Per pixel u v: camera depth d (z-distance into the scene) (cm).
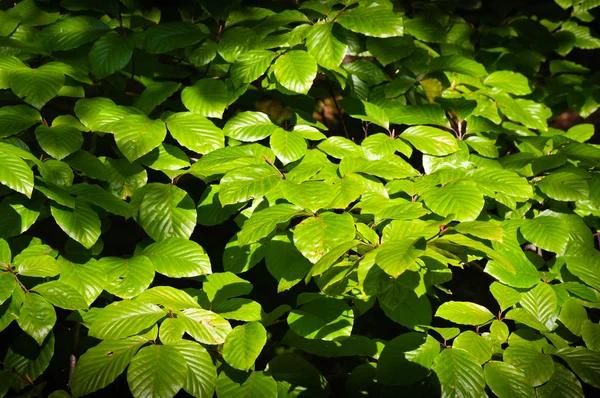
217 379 147
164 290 148
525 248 182
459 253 144
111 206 150
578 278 161
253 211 157
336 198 148
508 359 149
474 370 147
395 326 178
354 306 157
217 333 144
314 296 154
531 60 198
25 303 142
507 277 153
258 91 178
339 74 165
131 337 144
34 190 151
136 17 171
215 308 151
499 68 195
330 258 138
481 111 175
